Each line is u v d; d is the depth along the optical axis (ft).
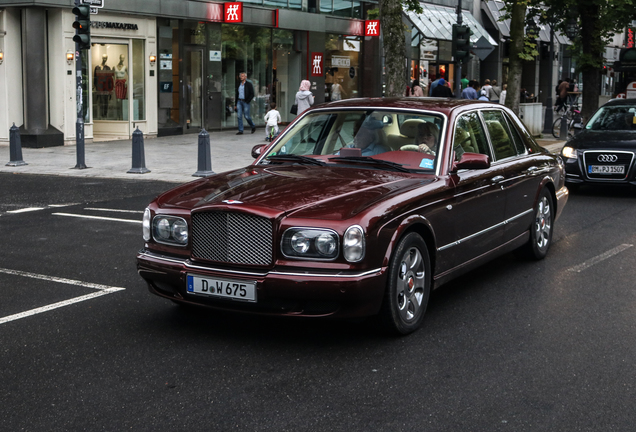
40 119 67.31
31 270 23.47
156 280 16.62
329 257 15.10
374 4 102.37
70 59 68.08
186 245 16.35
